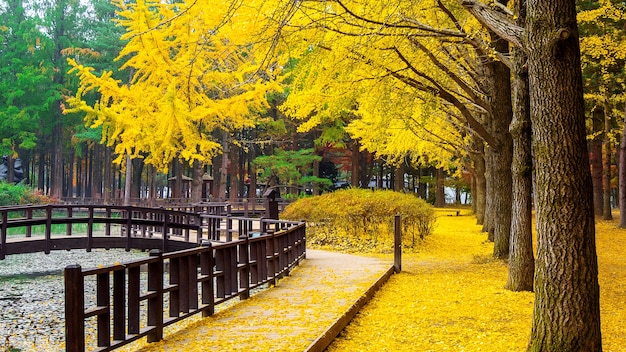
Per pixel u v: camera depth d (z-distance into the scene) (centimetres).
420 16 944
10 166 4962
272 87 1605
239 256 870
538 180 521
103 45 4488
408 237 1933
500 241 1404
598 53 1653
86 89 1684
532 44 519
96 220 1580
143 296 561
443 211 3834
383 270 1216
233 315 729
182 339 588
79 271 443
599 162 2872
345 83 996
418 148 2162
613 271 1270
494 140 1285
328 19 845
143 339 740
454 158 3142
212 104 1634
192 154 1883
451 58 1167
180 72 1515
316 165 4175
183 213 1744
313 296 878
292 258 1244
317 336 598
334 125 3503
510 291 970
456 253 1712
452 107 1617
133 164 5203
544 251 511
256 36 806
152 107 1678
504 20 645
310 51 945
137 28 1477
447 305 863
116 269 507
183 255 648
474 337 655
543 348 501
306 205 2122
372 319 776
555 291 498
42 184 5881
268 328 643
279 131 3903
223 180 3959
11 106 4669
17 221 1423
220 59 1303
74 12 5291
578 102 507
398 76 992
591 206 505
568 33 495
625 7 1706
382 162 4934
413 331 695
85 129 4800
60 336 895
